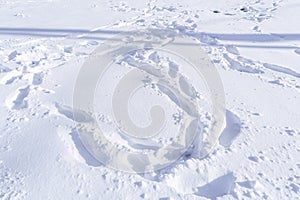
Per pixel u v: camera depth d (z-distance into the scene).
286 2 6.57
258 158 2.38
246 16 5.85
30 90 3.26
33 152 2.36
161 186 2.10
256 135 2.64
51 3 6.85
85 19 5.75
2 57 4.07
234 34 4.93
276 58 4.11
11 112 2.88
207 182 2.20
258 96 3.24
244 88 3.39
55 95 3.20
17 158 2.31
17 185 2.08
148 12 6.23
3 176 2.15
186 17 5.87
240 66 3.90
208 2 6.89
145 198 2.01
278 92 3.32
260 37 4.79
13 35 4.89
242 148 2.49
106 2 6.96
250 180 2.16
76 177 2.15
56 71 3.71
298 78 3.63
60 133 2.58
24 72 3.71
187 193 2.11
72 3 6.85
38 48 4.35
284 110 3.00
